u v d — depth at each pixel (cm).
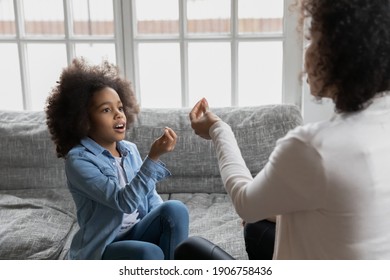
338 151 92
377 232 94
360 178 92
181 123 236
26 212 213
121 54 258
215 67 263
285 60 251
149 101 272
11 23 262
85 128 175
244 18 250
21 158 237
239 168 113
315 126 96
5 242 190
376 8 93
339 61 94
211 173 232
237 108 240
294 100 256
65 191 235
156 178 171
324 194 93
